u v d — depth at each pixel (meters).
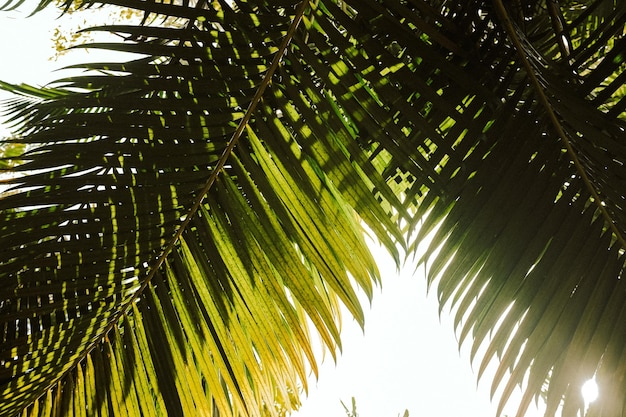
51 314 2.21
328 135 1.99
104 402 2.26
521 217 1.96
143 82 2.00
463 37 2.05
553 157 1.98
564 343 1.92
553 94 1.96
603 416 1.87
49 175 2.02
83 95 2.04
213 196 2.13
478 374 1.96
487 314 1.98
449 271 1.99
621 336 1.89
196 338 2.17
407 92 2.09
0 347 2.13
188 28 1.99
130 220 2.08
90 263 2.09
